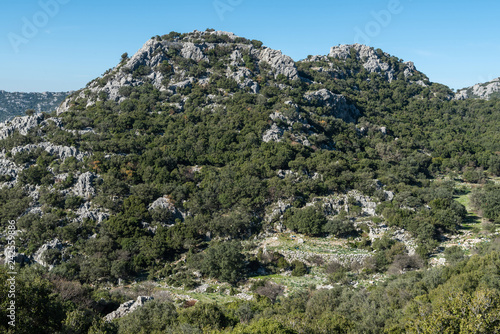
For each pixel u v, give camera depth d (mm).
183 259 100375
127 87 179875
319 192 122938
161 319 56594
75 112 163875
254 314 62969
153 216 109250
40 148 129250
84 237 101562
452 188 151125
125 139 140500
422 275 74125
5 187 115875
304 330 50844
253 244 102875
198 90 180625
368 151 171250
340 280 85062
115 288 87875
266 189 117875
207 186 121625
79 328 49906
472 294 49125
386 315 57344
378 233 105125
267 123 152250
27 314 45844
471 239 99562
